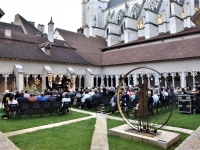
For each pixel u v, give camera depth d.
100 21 53.56
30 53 25.45
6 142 7.04
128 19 39.62
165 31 36.16
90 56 33.62
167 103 14.65
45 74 25.22
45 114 13.34
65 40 35.19
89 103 15.68
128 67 28.72
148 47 29.95
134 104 12.40
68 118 11.92
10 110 11.48
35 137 7.92
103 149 6.55
